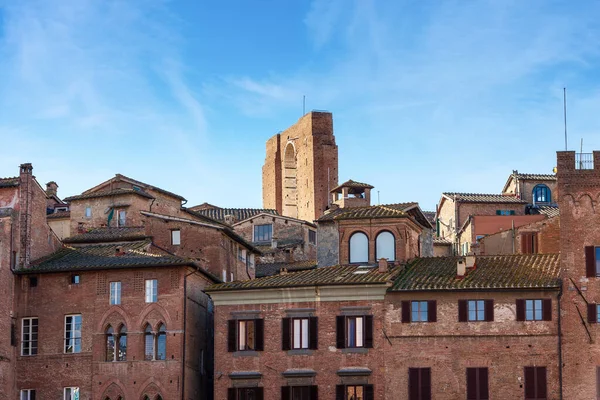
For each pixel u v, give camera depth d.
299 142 198.38
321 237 110.75
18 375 105.81
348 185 142.00
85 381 104.25
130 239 117.12
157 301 103.88
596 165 98.88
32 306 106.94
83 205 138.75
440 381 96.56
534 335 96.00
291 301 100.31
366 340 98.19
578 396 94.81
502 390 95.75
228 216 149.88
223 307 101.56
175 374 102.25
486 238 114.69
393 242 107.38
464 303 97.31
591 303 96.12
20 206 109.19
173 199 143.25
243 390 100.00
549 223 110.50
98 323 104.88
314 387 98.62
